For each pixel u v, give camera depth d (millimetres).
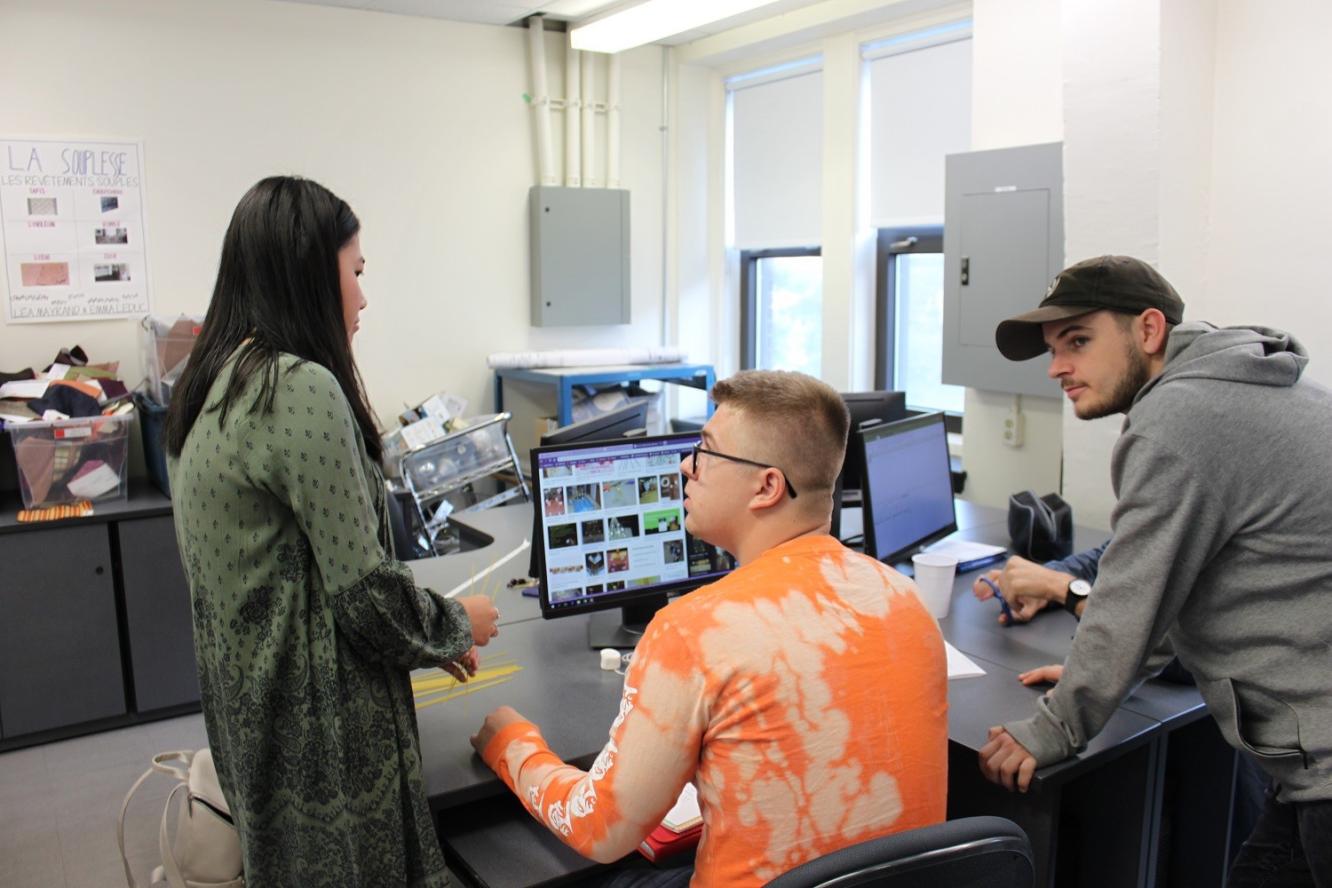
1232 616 1475
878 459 2344
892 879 1037
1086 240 3186
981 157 3756
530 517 3252
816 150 4867
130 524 3463
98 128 3869
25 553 3326
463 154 4668
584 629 2203
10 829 2900
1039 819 1633
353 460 1370
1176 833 2111
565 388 4504
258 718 1359
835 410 1256
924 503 2578
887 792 1154
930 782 1197
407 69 4484
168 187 4020
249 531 1354
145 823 2928
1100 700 1528
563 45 4855
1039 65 3607
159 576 3531
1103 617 1513
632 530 2031
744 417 1257
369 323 4527
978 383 3881
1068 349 1682
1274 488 1405
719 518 1287
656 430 5031
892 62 4445
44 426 3398
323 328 1419
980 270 3814
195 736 3482
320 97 4297
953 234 3895
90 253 3893
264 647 1358
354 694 1384
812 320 5141
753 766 1117
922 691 1203
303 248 1391
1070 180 3176
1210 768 2047
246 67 4129
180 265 4074
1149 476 1456
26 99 3738
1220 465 1418
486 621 1621
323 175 4348
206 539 1365
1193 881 2104
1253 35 3020
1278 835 1549
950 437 4496
